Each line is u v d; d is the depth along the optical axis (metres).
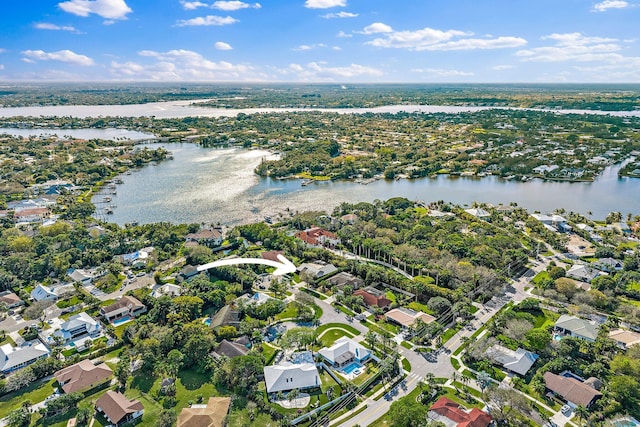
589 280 195.12
